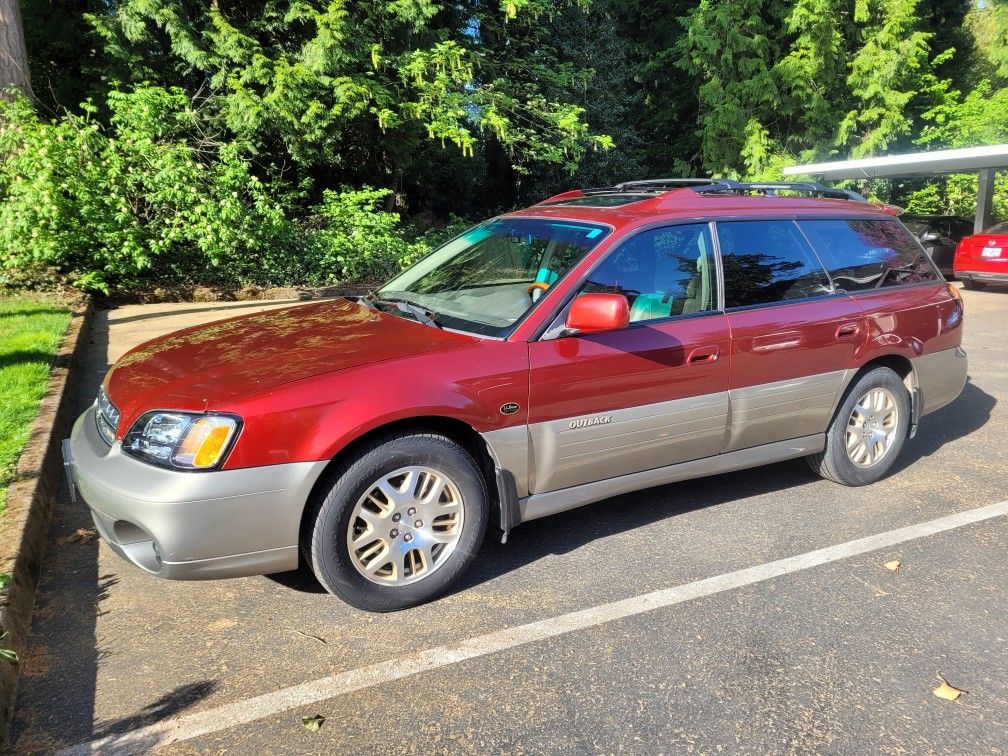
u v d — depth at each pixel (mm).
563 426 3434
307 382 2939
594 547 3803
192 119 12008
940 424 5980
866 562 3666
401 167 16891
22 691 2656
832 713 2594
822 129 19297
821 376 4234
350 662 2846
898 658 2910
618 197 4328
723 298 3939
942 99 22391
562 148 16203
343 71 13555
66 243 9898
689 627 3104
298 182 15867
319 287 12352
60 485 4355
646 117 22984
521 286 3709
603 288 3592
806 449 4367
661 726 2521
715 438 3953
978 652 2955
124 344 7938
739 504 4352
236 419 2785
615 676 2781
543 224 4074
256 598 3291
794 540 3895
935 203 21719
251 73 12484
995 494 4516
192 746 2412
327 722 2523
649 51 22266
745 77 18984
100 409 3305
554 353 3383
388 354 3178
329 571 2994
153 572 2873
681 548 3797
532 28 17250
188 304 10859
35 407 5043
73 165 9875
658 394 3674
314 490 2984
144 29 12453
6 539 3318
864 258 4602
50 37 13391
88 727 2490
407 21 14391
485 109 15242
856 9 18594
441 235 16609
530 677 2771
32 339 7008
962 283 15469
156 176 10414
